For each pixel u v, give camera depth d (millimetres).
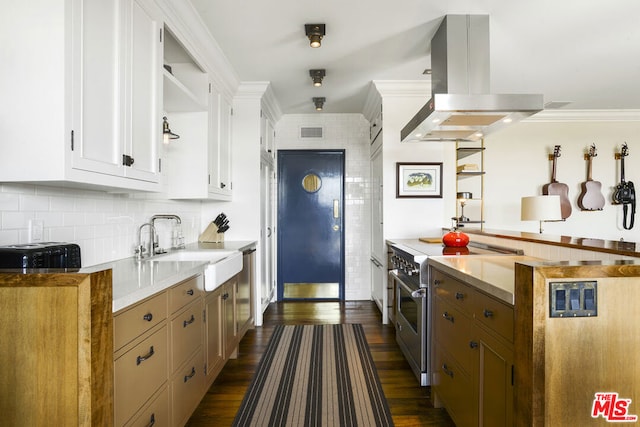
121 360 1238
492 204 4738
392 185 3703
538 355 1085
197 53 2633
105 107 1530
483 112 2176
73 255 1489
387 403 2211
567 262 1181
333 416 2070
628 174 4848
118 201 2254
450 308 1921
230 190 3598
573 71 3348
